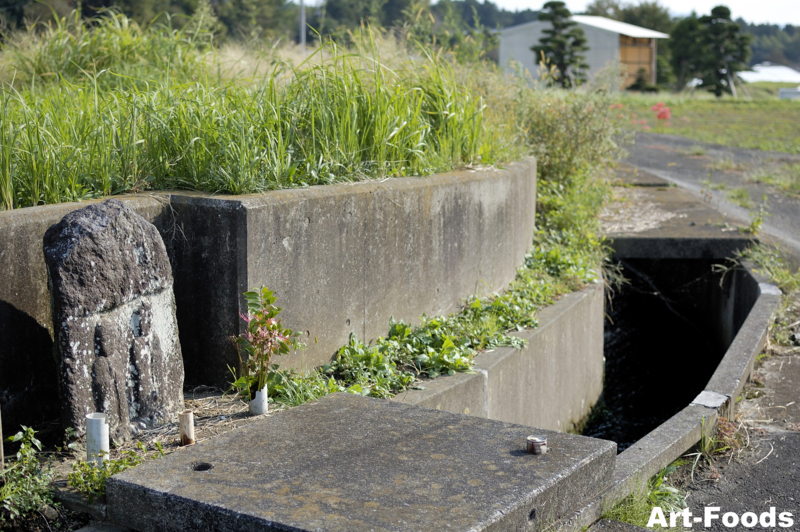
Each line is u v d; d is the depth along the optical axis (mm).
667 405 7723
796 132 23656
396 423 3422
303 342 4266
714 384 5027
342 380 4328
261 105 4969
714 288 8992
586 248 8289
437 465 2967
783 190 13258
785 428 4754
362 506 2613
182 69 7578
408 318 5191
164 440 3395
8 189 3721
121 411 3402
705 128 25453
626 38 48969
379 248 4820
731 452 4445
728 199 12195
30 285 3438
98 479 2953
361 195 4617
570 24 42969
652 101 34812
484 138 6980
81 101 5168
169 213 4043
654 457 3934
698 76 62344
